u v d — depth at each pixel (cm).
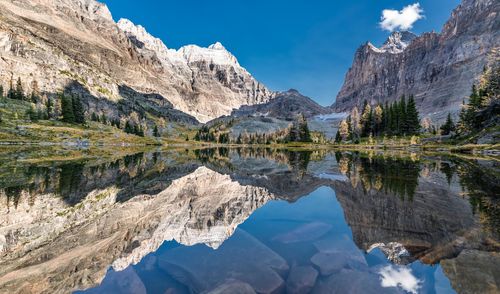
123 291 668
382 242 909
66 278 751
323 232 1077
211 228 1247
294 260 809
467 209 1255
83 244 1045
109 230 1232
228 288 641
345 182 2344
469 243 841
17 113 12169
